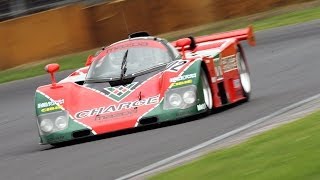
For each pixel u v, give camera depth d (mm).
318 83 37500
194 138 26109
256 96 37625
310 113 25828
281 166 18188
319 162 17734
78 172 23312
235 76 35438
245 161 19547
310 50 51406
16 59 71438
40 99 30156
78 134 29203
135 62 31688
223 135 25875
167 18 73500
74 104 30047
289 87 38531
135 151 25359
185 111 29188
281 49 54375
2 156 29938
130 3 73062
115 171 22594
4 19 76125
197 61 30391
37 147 31094
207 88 31234
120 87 30453
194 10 73750
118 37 72938
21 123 41156
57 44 72188
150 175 20812
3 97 55188
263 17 73000
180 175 19547
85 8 72688
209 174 18969
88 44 72812
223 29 70875
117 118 29109
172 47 33094
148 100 29453
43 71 66000
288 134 21984
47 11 71438
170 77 29781
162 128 29047
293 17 69375
